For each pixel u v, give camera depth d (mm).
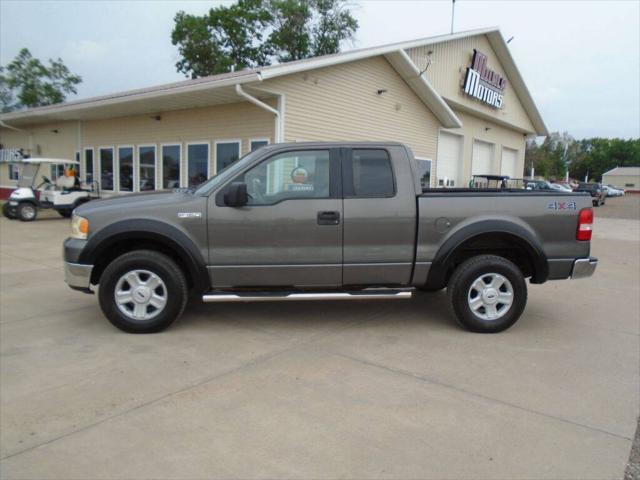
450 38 18859
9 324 5297
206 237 4828
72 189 15688
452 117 17453
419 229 4953
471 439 3059
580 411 3439
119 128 16562
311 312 5852
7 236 11953
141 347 4613
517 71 23469
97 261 4898
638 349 4723
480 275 5023
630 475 2703
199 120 13938
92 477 2662
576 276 5145
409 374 4047
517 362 4340
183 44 33906
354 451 2920
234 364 4223
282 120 11875
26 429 3139
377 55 14258
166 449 2928
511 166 27844
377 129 15062
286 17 31969
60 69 35219
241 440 3031
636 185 93000
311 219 4863
